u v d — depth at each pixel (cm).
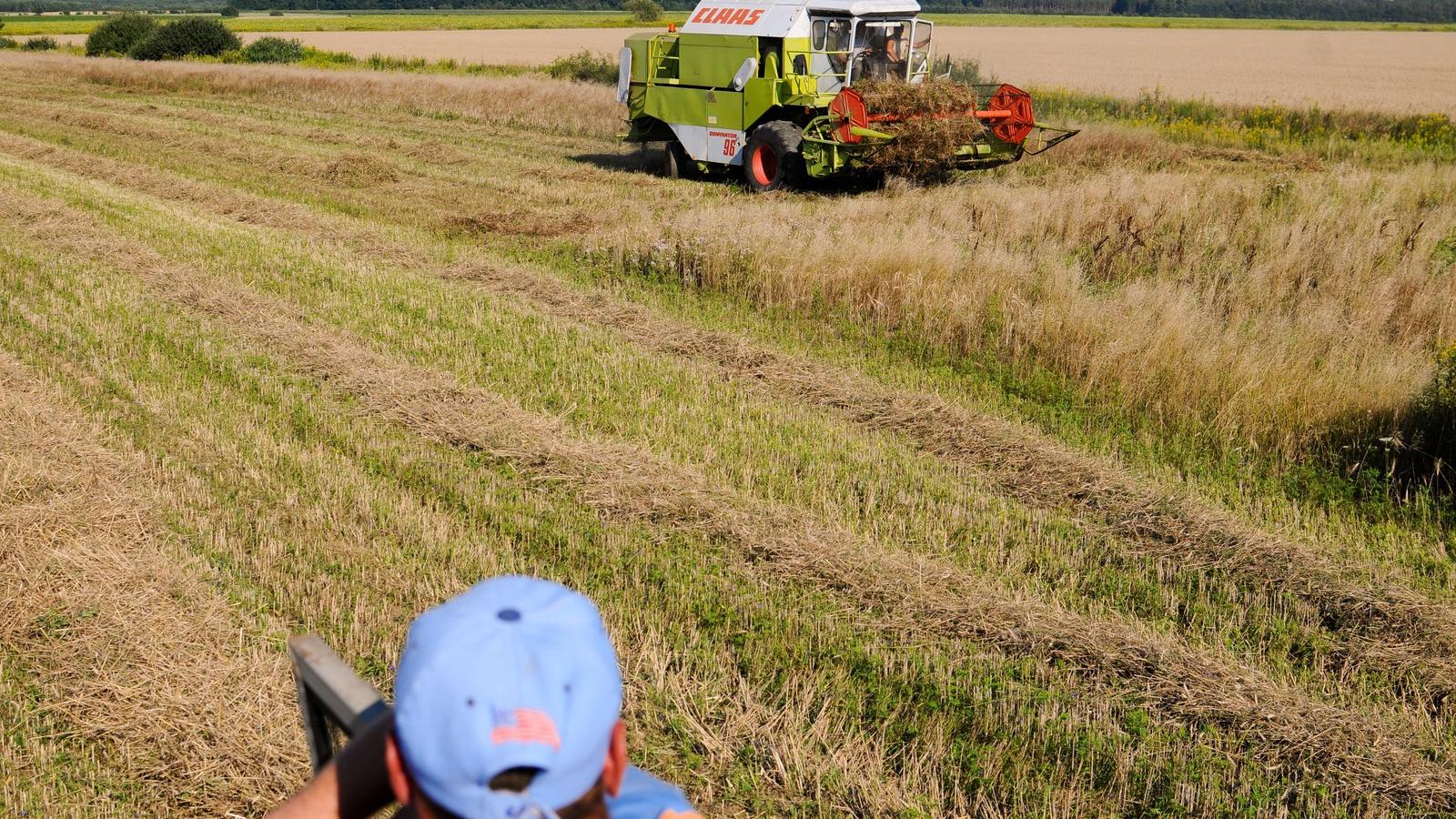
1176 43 7238
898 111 1617
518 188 1680
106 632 479
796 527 596
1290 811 394
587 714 96
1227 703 444
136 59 4272
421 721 95
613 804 119
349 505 620
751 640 488
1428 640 506
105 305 988
